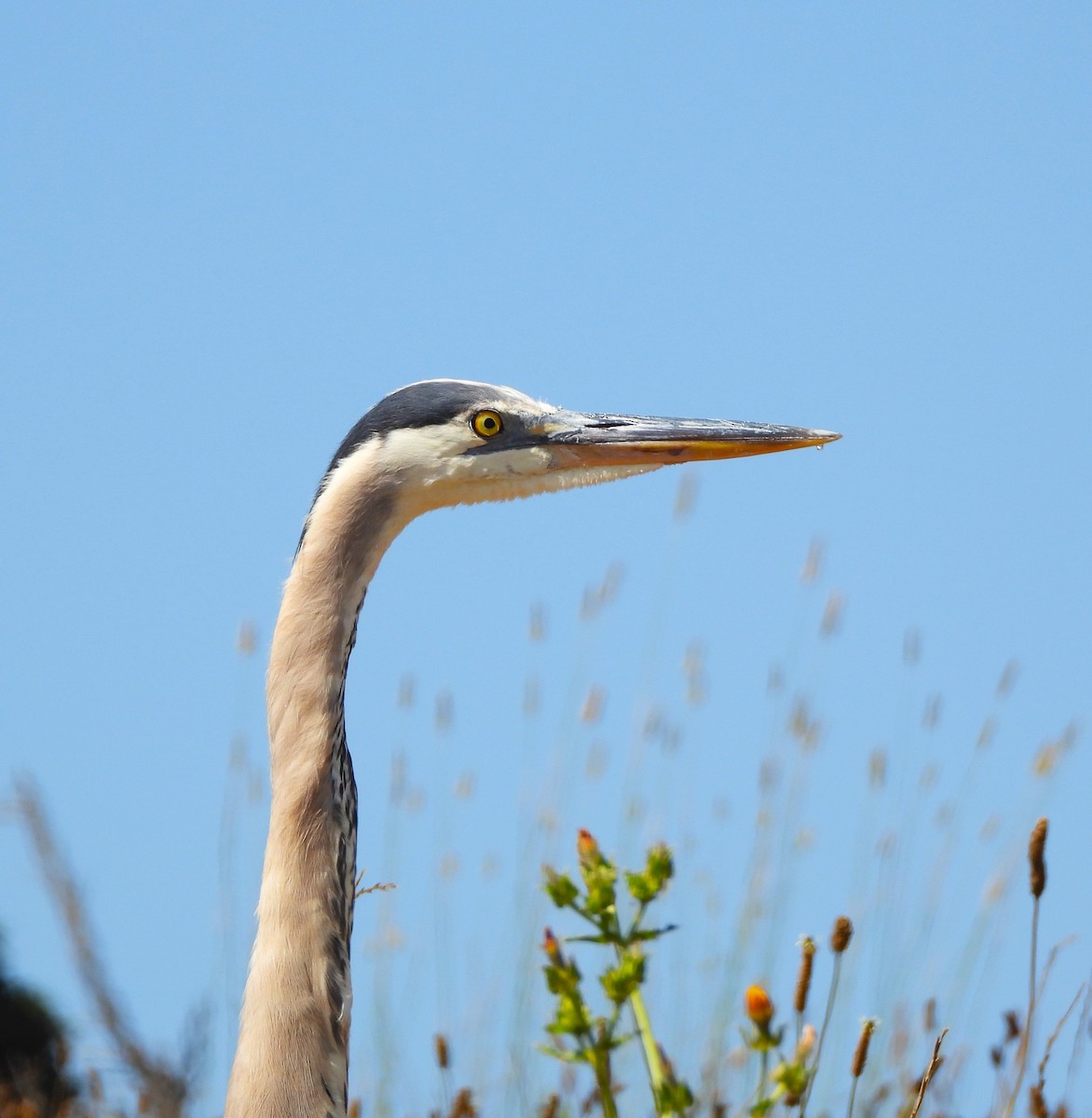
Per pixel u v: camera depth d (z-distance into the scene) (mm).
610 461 9492
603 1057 7191
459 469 9094
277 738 8117
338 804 8102
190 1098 10195
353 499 8555
